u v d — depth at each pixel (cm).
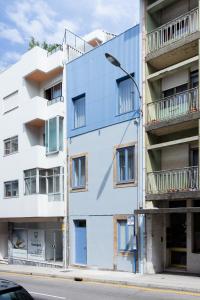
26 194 2741
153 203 1977
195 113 1775
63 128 2556
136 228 1988
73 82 2520
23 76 2856
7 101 3061
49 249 2692
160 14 2125
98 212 2234
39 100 2702
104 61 2291
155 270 1945
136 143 2041
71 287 1644
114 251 2105
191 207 1753
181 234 1959
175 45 1894
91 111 2353
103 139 2248
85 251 2325
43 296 1412
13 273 2359
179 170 1866
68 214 2453
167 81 2055
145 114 2014
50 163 2620
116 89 2198
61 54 2612
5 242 3209
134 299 1312
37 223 2817
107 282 1752
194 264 1862
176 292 1430
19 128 2888
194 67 1914
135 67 2098
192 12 1873
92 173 2305
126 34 2170
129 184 2056
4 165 3028
